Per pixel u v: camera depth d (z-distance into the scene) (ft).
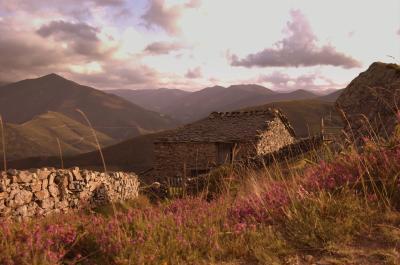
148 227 17.80
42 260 14.37
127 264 14.61
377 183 19.83
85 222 20.27
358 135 34.27
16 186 40.55
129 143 602.03
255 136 105.81
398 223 16.33
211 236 16.49
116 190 64.64
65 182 49.24
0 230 17.16
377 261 13.69
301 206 18.48
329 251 14.76
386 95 34.68
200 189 51.72
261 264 14.46
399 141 21.47
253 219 18.34
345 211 17.39
